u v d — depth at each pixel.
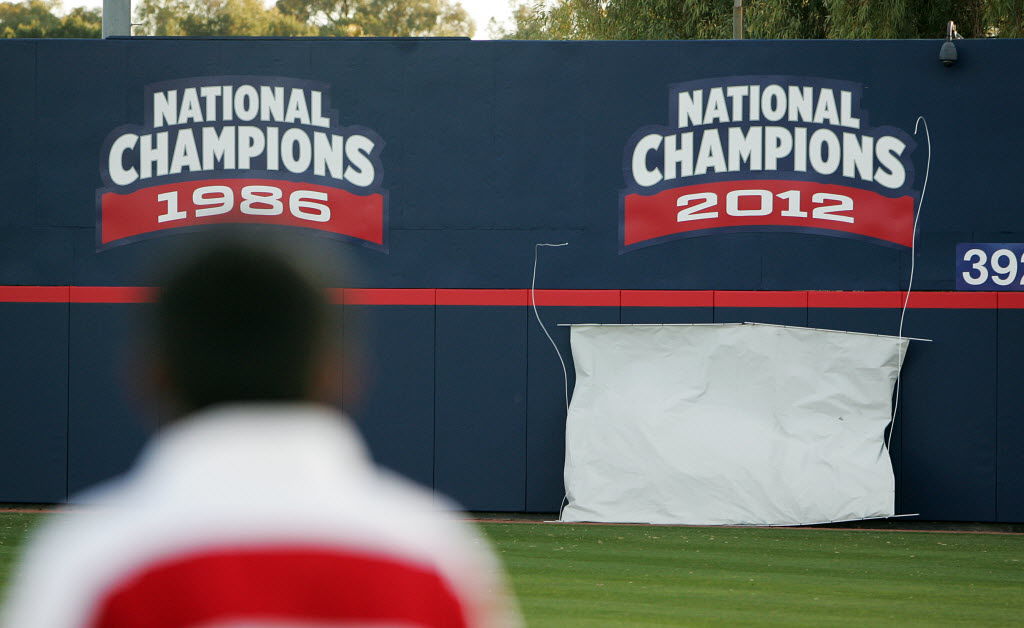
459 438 40.56
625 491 38.59
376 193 40.94
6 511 40.12
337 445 4.99
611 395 39.12
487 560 32.06
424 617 4.76
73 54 41.06
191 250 5.10
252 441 4.81
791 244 40.25
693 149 40.53
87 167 41.22
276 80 41.19
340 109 41.12
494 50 40.75
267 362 4.88
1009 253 39.56
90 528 4.80
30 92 41.09
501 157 40.75
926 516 39.50
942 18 70.31
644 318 40.38
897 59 40.03
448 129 40.88
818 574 30.83
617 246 40.56
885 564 32.38
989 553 34.41
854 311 39.94
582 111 40.72
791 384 38.78
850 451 38.19
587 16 97.38
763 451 38.19
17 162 41.16
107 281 41.06
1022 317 39.44
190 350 4.86
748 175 40.41
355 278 40.84
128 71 41.19
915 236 39.91
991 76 39.72
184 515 4.70
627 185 40.59
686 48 40.53
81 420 40.78
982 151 39.78
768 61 40.38
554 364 40.47
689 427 38.53
